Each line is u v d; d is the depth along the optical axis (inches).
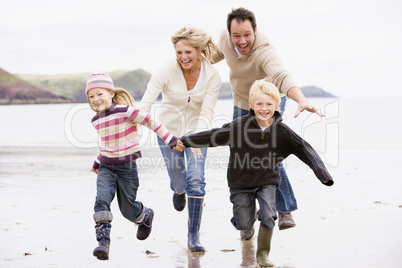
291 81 178.9
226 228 209.6
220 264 159.8
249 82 197.8
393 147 578.6
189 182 183.0
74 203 259.4
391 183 312.3
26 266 156.2
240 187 159.5
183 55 184.2
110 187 157.8
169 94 192.7
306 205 249.0
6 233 197.6
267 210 154.8
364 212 228.5
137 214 169.2
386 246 172.7
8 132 895.7
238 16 181.8
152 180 344.5
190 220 180.7
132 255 170.7
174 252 174.7
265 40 188.7
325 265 154.0
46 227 207.8
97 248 146.6
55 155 505.7
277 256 165.9
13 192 291.9
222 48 198.1
